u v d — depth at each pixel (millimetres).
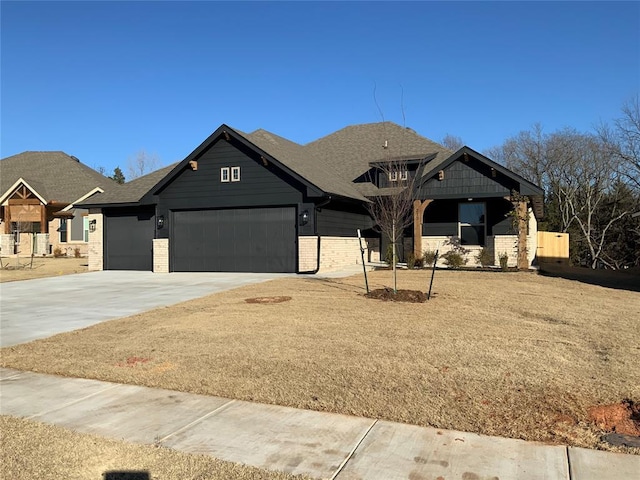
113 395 5562
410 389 5418
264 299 11625
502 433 4383
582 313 9641
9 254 33062
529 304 10570
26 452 4148
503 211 19797
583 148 38531
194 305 11211
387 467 3830
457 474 3703
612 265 36875
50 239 33688
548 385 5426
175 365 6535
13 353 7402
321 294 12211
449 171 19031
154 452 4121
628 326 8438
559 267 21922
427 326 8344
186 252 20344
